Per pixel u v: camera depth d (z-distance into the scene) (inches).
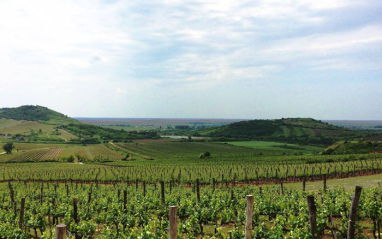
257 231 534.9
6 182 2311.8
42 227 759.1
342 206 623.5
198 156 4192.9
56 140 6889.8
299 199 793.6
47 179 2348.7
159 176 2098.9
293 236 493.0
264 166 2485.2
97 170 2812.5
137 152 5073.8
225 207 809.5
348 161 2413.9
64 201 1099.9
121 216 738.8
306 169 2004.2
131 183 1994.3
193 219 662.5
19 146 5782.5
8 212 933.8
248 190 1144.8
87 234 637.3
